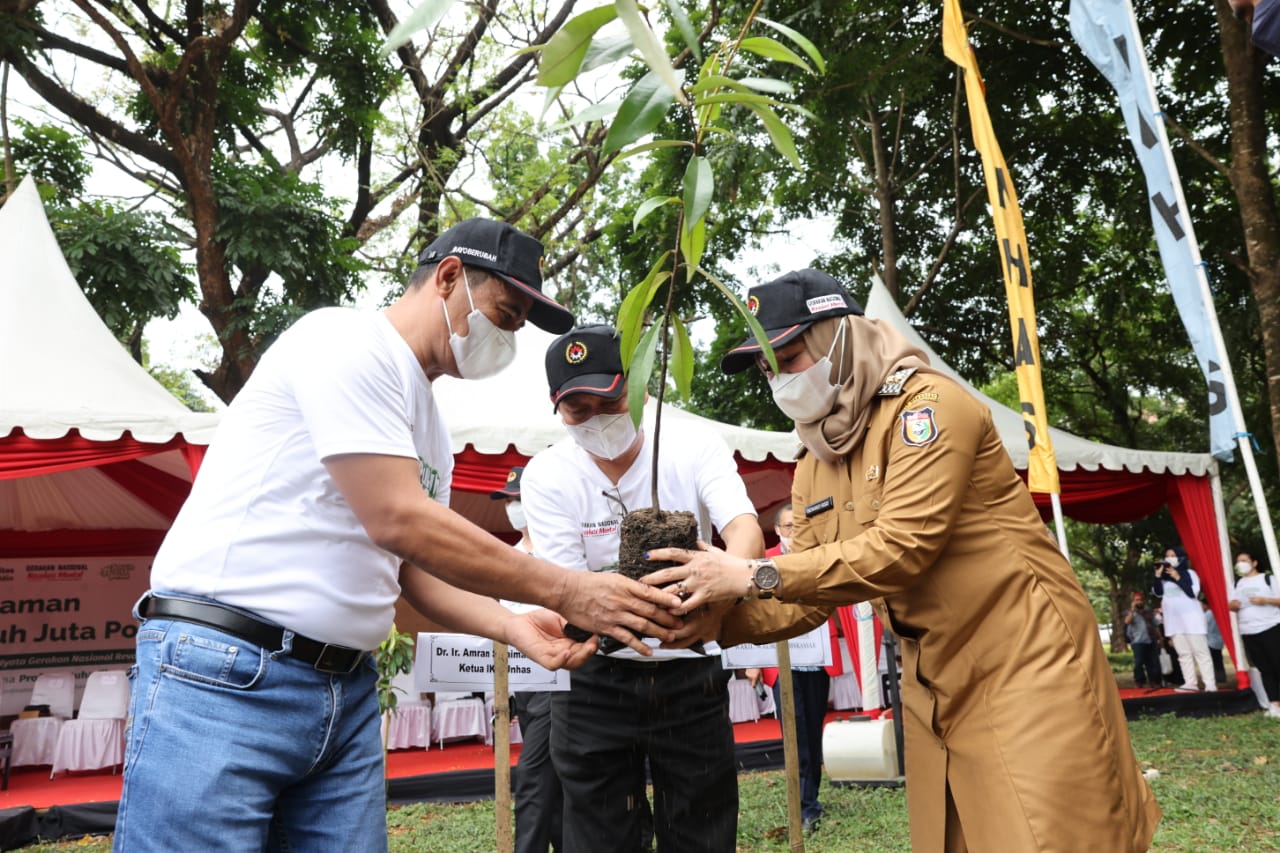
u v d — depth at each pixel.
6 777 8.15
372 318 1.94
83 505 11.55
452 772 7.55
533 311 2.09
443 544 1.82
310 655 1.83
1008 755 2.01
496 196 19.20
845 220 19.48
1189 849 5.09
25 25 13.64
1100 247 19.95
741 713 10.62
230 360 14.89
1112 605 28.84
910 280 19.81
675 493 3.04
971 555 2.11
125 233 13.56
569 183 19.39
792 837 4.05
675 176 13.92
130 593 11.90
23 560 11.32
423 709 9.57
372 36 16.61
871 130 17.59
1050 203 18.36
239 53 16.38
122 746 9.12
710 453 3.07
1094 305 20.84
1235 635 11.55
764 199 17.48
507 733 3.48
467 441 7.83
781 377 2.27
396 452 1.82
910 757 2.26
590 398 2.81
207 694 1.74
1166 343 20.31
